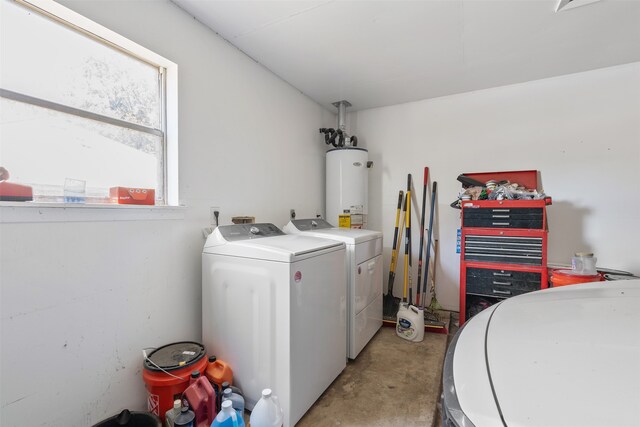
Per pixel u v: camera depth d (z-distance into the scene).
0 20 1.10
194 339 1.77
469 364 0.73
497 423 0.53
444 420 0.66
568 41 2.04
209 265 1.68
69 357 1.21
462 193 2.65
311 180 3.09
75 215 1.21
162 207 1.56
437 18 1.79
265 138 2.39
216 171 1.93
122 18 1.38
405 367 1.99
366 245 2.27
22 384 1.08
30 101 1.17
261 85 2.35
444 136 3.04
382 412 1.54
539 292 1.17
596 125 2.44
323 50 2.15
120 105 1.49
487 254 2.43
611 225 2.39
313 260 1.58
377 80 2.65
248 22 1.82
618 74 2.37
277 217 2.55
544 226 2.24
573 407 0.52
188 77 1.72
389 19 1.80
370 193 3.42
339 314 1.87
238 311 1.56
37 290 1.11
